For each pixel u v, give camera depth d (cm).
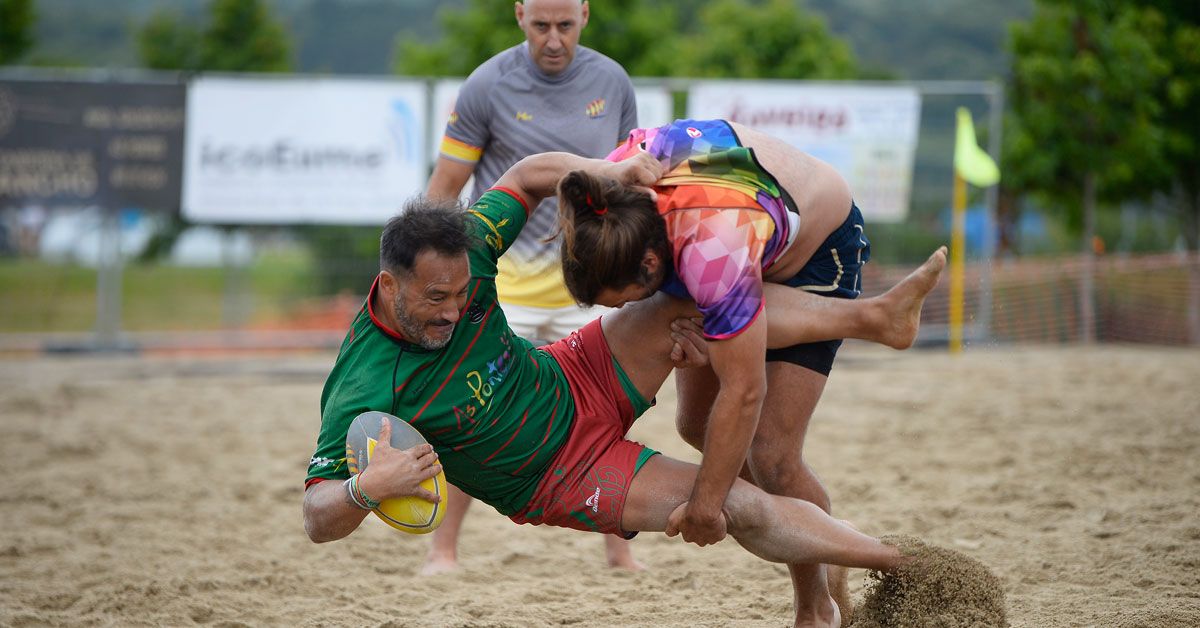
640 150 644
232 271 2316
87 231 2183
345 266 2266
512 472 645
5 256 2175
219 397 1808
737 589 889
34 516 1145
